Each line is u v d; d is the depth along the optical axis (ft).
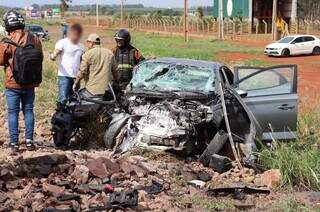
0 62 28.09
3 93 49.39
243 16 199.21
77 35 35.27
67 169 24.09
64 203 20.39
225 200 22.38
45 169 23.70
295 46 122.11
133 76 31.53
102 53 31.63
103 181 23.35
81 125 31.30
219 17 186.91
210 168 27.32
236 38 183.93
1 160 25.50
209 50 131.44
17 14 28.09
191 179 25.17
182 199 22.15
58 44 35.17
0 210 19.48
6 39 27.84
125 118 29.53
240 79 30.19
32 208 20.01
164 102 29.04
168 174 25.36
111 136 29.43
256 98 29.94
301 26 196.95
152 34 222.69
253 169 27.09
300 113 38.17
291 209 21.29
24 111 29.14
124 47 33.60
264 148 28.09
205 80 29.71
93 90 31.37
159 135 28.14
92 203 20.98
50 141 32.78
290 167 25.16
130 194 21.29
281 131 30.30
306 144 30.91
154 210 20.76
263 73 30.50
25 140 29.66
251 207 21.65
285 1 195.93
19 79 28.04
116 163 24.95
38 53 28.40
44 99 46.65
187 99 28.68
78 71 33.37
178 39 184.24
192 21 239.50
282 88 30.76
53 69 63.16
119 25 305.32
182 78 30.35
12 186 21.98
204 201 22.00
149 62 31.76
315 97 52.95
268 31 201.87
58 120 30.25
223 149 28.91
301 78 78.23
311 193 23.88
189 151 28.45
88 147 31.09
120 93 31.81
